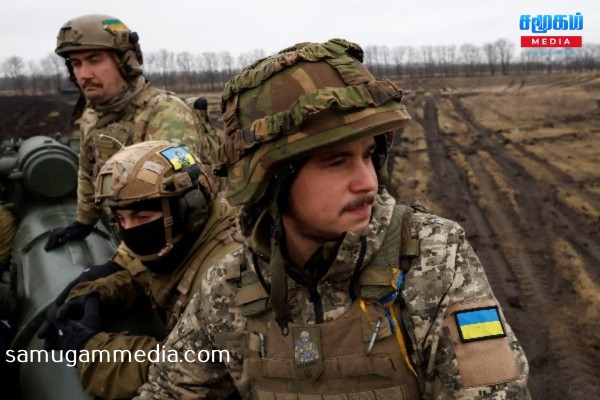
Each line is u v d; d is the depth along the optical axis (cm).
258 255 171
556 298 1326
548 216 1953
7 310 367
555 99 5559
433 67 11925
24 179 543
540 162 2834
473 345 145
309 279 163
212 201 273
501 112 4938
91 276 302
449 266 153
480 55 12875
